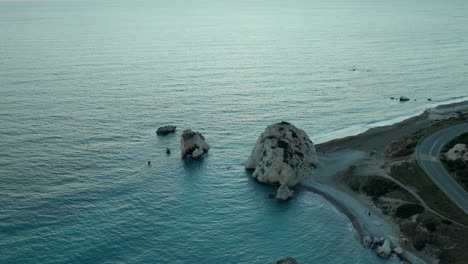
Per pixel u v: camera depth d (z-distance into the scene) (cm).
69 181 8969
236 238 7256
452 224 7038
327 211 8200
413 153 9388
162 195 8612
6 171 9212
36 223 7344
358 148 11006
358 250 6981
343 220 7888
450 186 8081
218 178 9488
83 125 12362
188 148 10606
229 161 10406
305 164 9650
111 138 11544
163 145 11262
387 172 9144
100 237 7056
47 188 8606
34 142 10912
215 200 8506
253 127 12838
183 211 8038
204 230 7450
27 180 8881
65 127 12119
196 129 12538
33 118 12650
